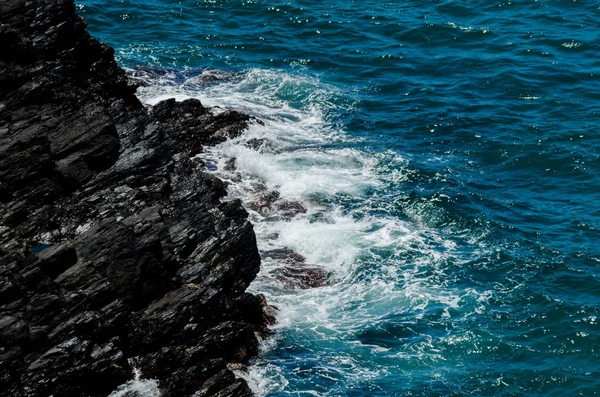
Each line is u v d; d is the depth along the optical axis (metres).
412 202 59.22
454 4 87.50
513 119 69.25
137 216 43.75
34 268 39.31
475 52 79.25
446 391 44.47
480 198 60.09
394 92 73.38
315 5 86.75
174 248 44.69
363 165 63.06
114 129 47.47
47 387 37.53
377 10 86.62
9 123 44.91
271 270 52.12
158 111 61.97
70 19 51.88
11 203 42.72
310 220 56.62
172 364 40.97
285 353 46.06
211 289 43.59
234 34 80.75
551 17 84.88
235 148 62.22
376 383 44.66
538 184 61.88
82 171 45.25
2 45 46.78
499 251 54.78
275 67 76.12
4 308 38.00
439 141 66.69
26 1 50.62
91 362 38.72
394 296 50.97
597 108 70.38
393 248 54.81
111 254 41.47
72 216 43.59
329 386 44.12
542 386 45.19
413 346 47.34
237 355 44.53
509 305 50.44
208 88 71.38
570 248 54.97
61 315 39.09
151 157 48.09
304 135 66.31
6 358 36.66
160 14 82.94
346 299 50.56
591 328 48.66
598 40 80.44
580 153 64.69
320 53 78.69
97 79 54.28
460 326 48.81
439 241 55.81
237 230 47.22
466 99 72.12
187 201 48.00
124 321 40.66
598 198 60.12
